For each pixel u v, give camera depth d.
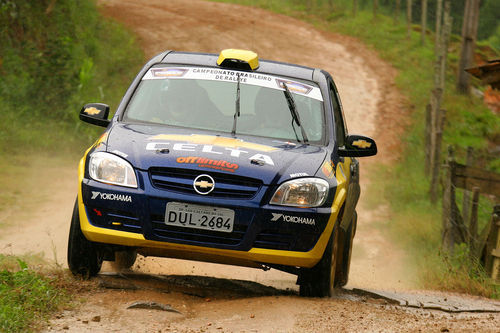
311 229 19.56
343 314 18.94
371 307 21.02
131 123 22.58
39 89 68.94
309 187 19.77
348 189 23.30
